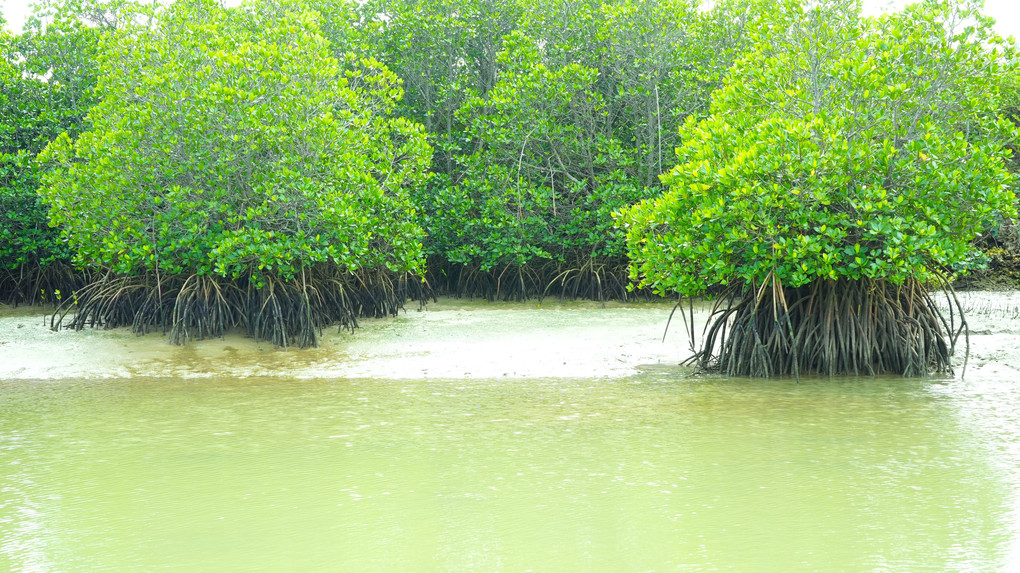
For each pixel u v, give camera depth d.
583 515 5.72
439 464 6.95
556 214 19.98
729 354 10.96
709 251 10.34
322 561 5.02
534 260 21.09
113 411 9.10
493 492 6.23
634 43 19.48
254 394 10.01
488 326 15.19
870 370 10.66
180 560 5.05
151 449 7.50
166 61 14.22
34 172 18.22
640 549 5.12
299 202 13.74
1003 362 11.23
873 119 10.70
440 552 5.12
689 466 6.81
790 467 6.74
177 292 14.31
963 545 5.12
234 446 7.58
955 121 11.12
